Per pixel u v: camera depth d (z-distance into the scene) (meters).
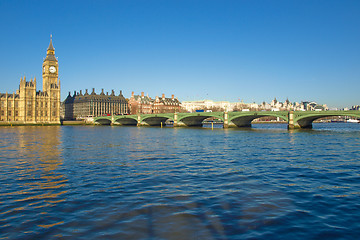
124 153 49.97
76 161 41.09
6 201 22.38
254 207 20.66
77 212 19.83
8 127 188.88
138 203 21.61
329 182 28.28
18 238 16.00
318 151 51.81
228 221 18.14
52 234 16.45
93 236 16.16
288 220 18.33
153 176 30.86
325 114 109.50
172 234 16.38
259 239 15.78
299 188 25.91
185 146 61.31
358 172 33.16
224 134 101.62
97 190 25.28
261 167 36.12
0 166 37.16
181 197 23.09
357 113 99.94
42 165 37.91
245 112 136.00
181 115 167.00
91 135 101.56
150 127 181.12
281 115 124.88
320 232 16.66
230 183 27.72
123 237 16.03
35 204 21.61
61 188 26.06
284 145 62.38
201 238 15.89
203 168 35.44
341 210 20.17
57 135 101.75
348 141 71.12
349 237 16.08
